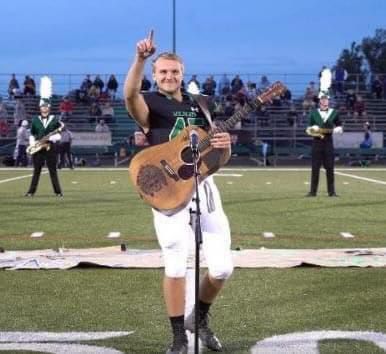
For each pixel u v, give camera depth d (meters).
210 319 6.21
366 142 36.66
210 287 5.36
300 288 7.26
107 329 5.95
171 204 5.16
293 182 23.06
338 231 11.29
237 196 17.53
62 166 32.47
